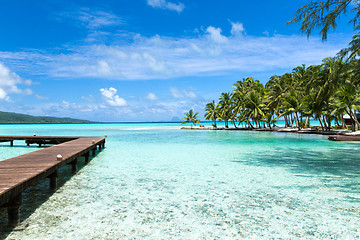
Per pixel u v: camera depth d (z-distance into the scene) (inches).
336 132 1342.3
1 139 820.0
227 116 2357.3
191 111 2780.5
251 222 211.0
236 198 275.0
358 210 237.5
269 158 562.3
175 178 369.4
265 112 2087.8
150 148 777.6
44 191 299.6
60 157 309.0
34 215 223.0
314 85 1443.2
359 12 339.9
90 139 710.5
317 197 277.3
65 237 181.3
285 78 1939.0
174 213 231.0
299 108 1658.5
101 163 499.2
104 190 305.1
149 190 306.3
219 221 213.2
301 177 373.1
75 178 368.8
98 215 224.4
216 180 358.3
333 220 214.5
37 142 843.4
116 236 184.2
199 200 269.0
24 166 269.4
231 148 773.3
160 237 183.5
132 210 237.9
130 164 488.4
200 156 596.7
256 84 2239.2
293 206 249.3
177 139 1154.7
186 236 185.6
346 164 480.4
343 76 498.0
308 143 930.1
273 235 187.2
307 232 192.1
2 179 207.2
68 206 247.0
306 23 351.3
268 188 315.6
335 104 1309.1
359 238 181.9
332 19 341.4
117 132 1903.3
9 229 193.2
